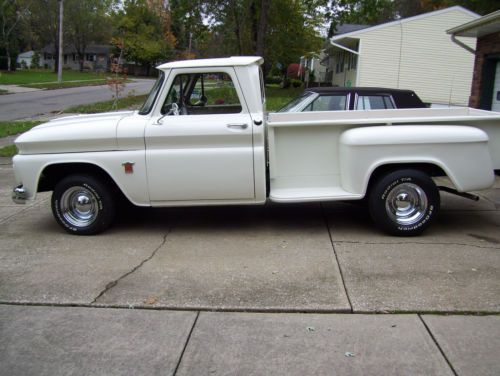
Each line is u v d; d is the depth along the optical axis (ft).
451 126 17.93
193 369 10.43
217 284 14.29
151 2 164.55
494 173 18.56
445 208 22.12
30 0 194.18
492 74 38.01
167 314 12.71
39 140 18.12
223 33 100.99
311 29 111.96
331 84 118.32
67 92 109.40
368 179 17.71
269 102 69.36
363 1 94.53
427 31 76.59
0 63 181.47
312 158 18.38
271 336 11.59
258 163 17.69
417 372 10.16
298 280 14.44
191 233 19.04
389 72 78.18
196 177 17.85
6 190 27.09
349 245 17.33
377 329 11.78
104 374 10.34
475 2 84.12
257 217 21.03
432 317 12.28
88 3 239.09
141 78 192.75
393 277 14.52
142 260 16.26
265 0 84.64
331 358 10.69
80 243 18.10
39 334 11.89
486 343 11.12
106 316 12.67
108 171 18.02
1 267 15.85
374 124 18.08
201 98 18.90
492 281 14.16
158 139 17.72
